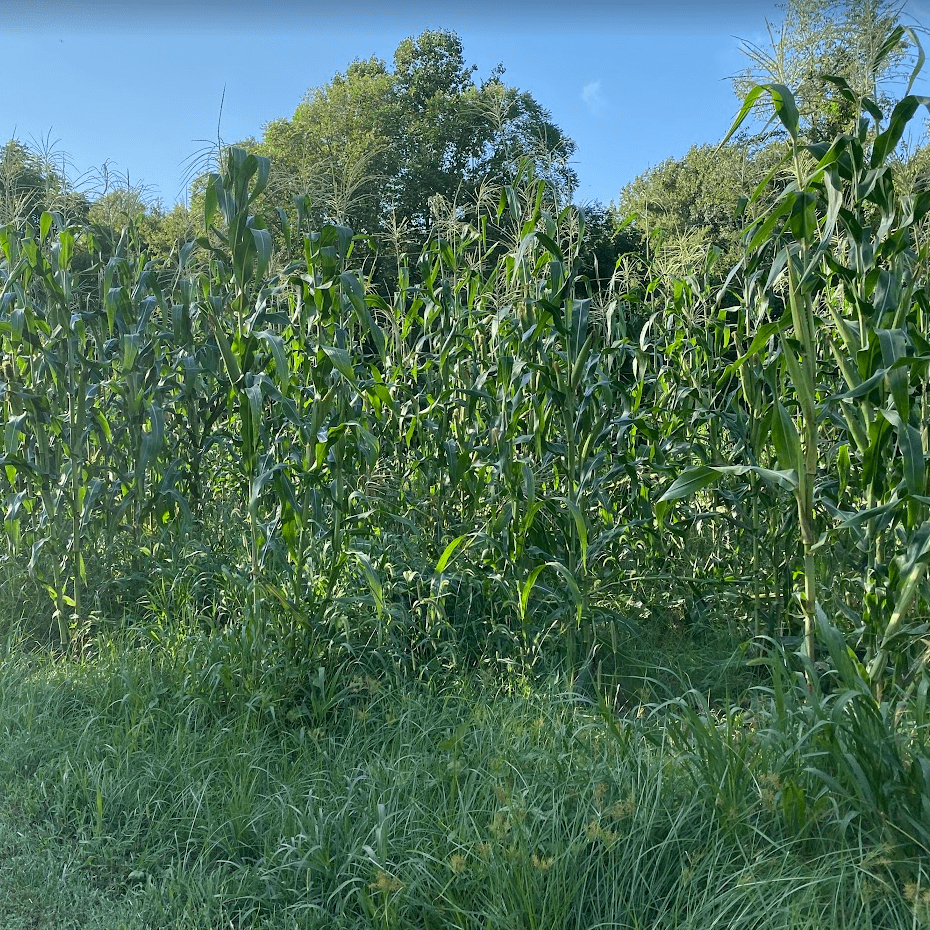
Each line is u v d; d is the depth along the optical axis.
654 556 6.10
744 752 3.27
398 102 24.67
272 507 6.67
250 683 4.59
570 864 2.90
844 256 5.37
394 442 6.56
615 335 6.31
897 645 3.85
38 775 3.94
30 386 6.23
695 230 8.33
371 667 4.98
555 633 5.28
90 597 5.90
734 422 5.62
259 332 4.79
